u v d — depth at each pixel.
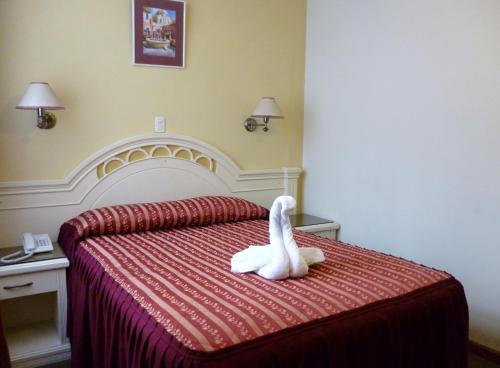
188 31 3.06
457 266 2.58
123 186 2.90
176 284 1.77
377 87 3.01
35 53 2.59
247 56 3.32
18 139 2.59
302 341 1.40
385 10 2.91
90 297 2.02
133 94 2.91
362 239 3.21
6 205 2.57
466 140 2.48
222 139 3.29
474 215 2.47
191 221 2.78
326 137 3.47
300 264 1.85
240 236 2.58
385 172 2.99
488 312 2.45
